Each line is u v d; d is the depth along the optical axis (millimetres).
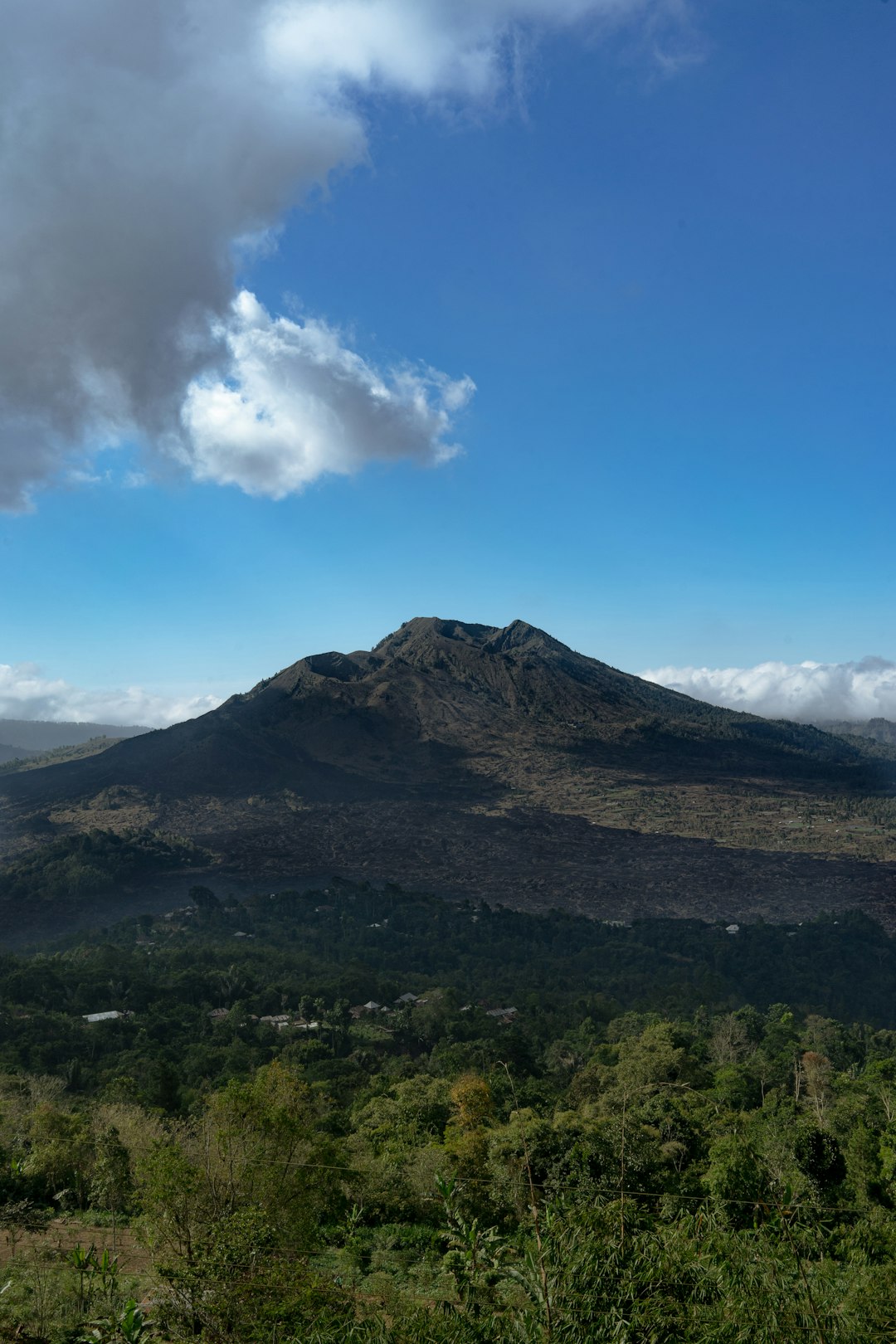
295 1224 17828
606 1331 9156
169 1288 12398
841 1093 42062
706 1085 49719
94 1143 28344
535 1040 74250
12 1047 60438
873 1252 13578
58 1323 13656
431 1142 37406
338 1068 61531
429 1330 9906
